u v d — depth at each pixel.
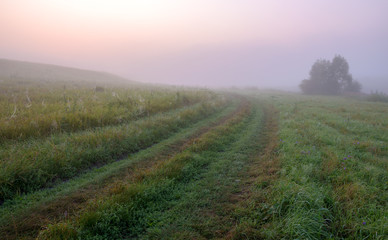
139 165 5.89
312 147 7.18
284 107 17.92
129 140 7.18
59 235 3.03
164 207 4.09
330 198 4.05
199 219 3.73
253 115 14.29
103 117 8.80
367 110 18.47
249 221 3.58
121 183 4.61
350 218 3.54
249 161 6.36
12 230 3.26
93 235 3.28
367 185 4.71
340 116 14.12
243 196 4.43
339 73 47.69
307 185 4.44
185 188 4.78
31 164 4.68
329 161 5.88
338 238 3.21
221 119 12.42
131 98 12.90
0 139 5.96
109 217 3.52
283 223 3.47
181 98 15.45
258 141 8.41
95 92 16.22
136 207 3.92
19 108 9.16
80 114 8.50
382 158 6.59
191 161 6.04
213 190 4.70
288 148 7.01
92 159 5.82
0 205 3.86
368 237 3.21
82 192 4.41
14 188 4.24
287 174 5.18
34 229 3.30
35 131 6.73
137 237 3.35
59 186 4.60
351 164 5.78
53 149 5.51
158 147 7.37
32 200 4.05
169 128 9.34
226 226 3.55
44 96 13.05
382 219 3.42
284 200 3.91
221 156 6.78
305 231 3.14
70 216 3.63
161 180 4.84
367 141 8.09
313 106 20.45
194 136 8.81
